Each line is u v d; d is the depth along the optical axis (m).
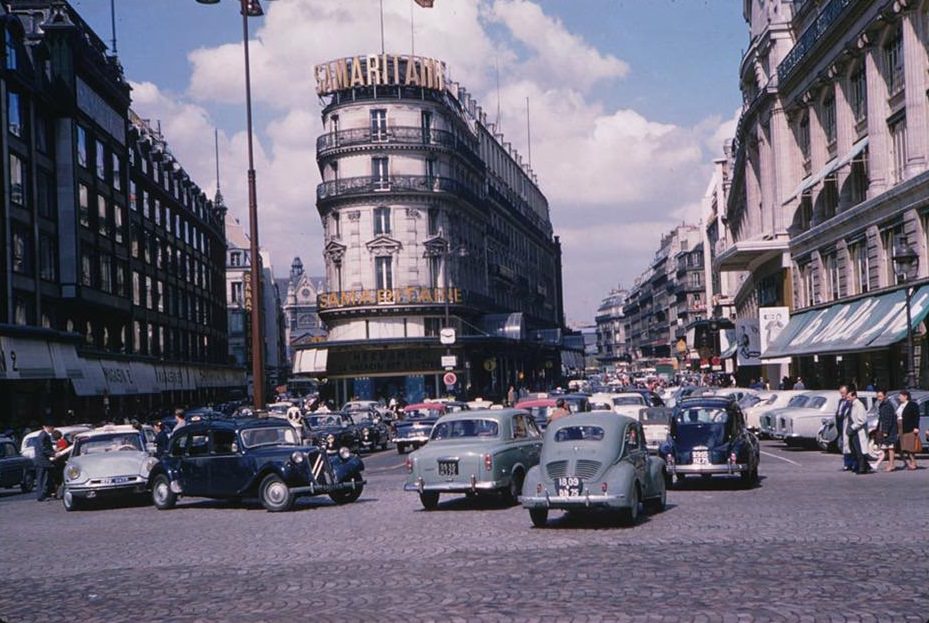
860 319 40.44
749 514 15.76
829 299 48.88
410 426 38.12
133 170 67.00
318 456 19.88
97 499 25.27
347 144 70.12
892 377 40.12
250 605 10.00
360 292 69.19
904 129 39.03
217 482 20.20
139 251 68.31
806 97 51.16
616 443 15.44
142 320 68.19
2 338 40.91
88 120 56.19
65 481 22.36
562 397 31.75
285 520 17.83
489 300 82.94
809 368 53.19
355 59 70.56
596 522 15.81
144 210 70.31
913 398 26.48
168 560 13.44
